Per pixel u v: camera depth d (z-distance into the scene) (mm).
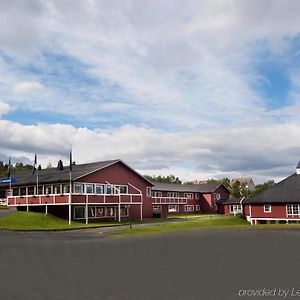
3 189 59312
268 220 53719
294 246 21469
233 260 16469
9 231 33000
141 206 56594
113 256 18250
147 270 14383
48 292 11211
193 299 10242
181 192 81875
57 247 21984
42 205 47875
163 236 28969
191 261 16359
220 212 87562
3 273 14086
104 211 51906
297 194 52531
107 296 10688
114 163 54469
